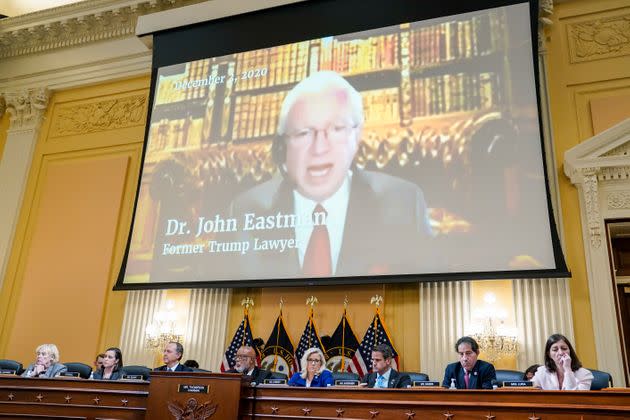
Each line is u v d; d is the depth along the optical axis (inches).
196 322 261.9
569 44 258.5
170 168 285.3
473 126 237.6
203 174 278.1
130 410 157.2
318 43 277.6
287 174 261.1
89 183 321.1
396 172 242.4
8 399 167.9
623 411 120.0
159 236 273.9
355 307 243.8
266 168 266.8
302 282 239.3
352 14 276.1
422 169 239.1
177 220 273.7
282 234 251.8
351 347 237.3
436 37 257.1
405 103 251.9
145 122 319.9
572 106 248.7
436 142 241.0
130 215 307.3
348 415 139.6
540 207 217.8
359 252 236.1
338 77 267.6
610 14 257.4
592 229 224.5
